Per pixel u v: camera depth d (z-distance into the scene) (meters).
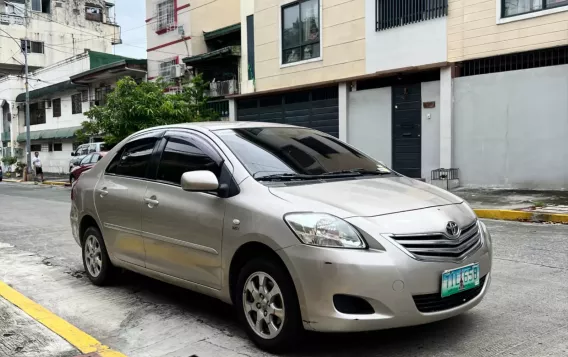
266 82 20.12
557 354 3.49
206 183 3.88
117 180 5.21
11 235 9.38
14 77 41.81
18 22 45.25
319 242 3.30
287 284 3.45
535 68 12.70
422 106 15.10
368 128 16.69
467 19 13.89
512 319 4.18
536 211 9.57
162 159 4.75
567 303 4.55
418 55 15.04
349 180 4.14
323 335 3.92
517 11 13.02
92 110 21.52
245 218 3.70
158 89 21.28
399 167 15.88
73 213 5.96
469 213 3.92
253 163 4.08
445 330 3.97
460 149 14.24
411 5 15.13
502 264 6.04
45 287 5.65
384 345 3.72
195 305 4.88
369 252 3.25
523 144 12.99
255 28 20.39
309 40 18.36
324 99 18.19
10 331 4.21
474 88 13.85
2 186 27.41
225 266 3.87
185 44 25.83
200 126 4.65
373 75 16.05
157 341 4.02
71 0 47.81
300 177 4.07
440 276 3.36
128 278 5.88
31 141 40.19
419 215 3.50
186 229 4.18
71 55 47.84
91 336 4.14
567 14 12.12
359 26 16.58
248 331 3.79
